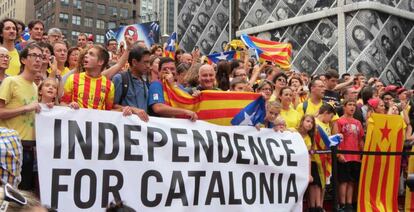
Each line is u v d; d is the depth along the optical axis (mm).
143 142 4742
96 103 4883
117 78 5199
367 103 8203
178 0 30797
